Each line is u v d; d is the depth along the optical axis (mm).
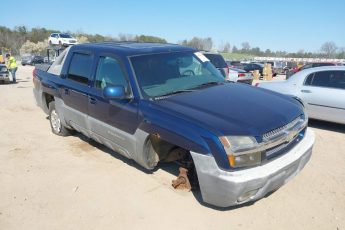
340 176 4922
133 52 4859
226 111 3906
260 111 3967
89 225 3809
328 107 7406
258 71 28125
